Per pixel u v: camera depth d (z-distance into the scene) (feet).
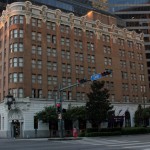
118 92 237.45
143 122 242.99
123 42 255.70
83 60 218.79
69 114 181.16
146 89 264.52
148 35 365.40
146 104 257.75
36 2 252.83
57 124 188.65
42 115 176.24
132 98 248.73
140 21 370.32
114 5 374.84
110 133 157.17
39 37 198.08
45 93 191.62
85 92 213.05
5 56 199.00
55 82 198.80
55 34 206.90
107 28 243.40
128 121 238.48
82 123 204.64
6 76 190.29
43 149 71.26
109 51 240.32
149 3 375.04
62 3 279.69
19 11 192.24
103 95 168.55
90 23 231.09
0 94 201.05
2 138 171.32
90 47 226.38
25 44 189.37
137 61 263.70
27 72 185.88
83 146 80.12
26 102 180.04
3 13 207.82
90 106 166.81
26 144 94.43
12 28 191.31
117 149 67.62
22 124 179.22
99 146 79.05
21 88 182.39
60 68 203.41
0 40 212.64
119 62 245.86
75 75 210.59
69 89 204.33
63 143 96.48
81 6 298.35
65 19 215.10
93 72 222.89
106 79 230.68
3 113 187.93
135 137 131.03
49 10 206.90
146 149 66.28
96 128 163.02
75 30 220.02
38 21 200.23
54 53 203.41
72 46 214.28
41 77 192.34
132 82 253.03
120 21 337.52
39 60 194.29
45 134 184.03
